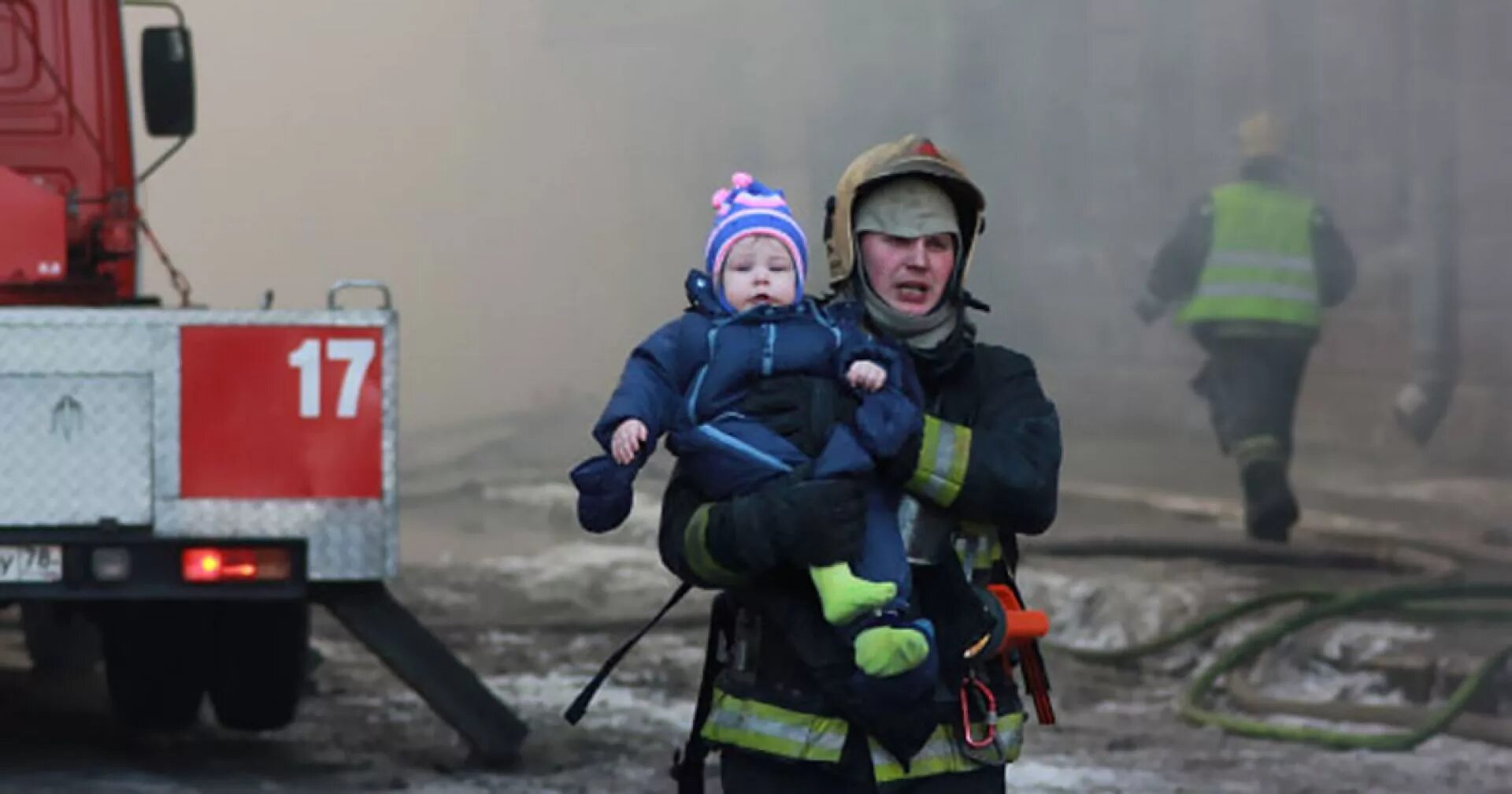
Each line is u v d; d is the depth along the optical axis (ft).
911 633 25.26
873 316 26.99
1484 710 58.13
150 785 47.78
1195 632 64.75
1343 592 64.80
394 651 48.78
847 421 26.11
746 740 26.45
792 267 27.17
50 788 47.29
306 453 47.52
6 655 69.00
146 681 53.26
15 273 52.31
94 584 47.11
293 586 47.50
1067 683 63.05
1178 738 55.83
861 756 26.08
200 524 47.34
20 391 47.03
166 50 60.23
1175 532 82.23
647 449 26.53
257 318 47.39
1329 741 54.70
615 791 48.08
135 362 47.24
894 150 26.94
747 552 25.53
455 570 82.33
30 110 55.83
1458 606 66.49
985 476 25.88
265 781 48.55
